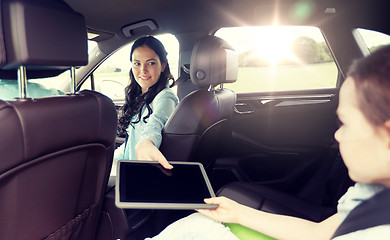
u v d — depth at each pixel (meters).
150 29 2.48
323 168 2.15
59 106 0.91
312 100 2.51
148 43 1.91
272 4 2.26
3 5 0.79
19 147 0.81
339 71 2.47
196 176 1.10
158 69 1.96
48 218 1.04
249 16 2.37
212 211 0.97
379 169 0.47
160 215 1.68
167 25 2.47
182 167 1.15
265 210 1.27
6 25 0.80
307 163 2.28
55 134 0.91
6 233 0.91
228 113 1.90
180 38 2.57
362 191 0.61
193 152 1.67
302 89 2.61
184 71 2.59
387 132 0.44
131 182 1.00
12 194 0.86
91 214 1.29
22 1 0.80
